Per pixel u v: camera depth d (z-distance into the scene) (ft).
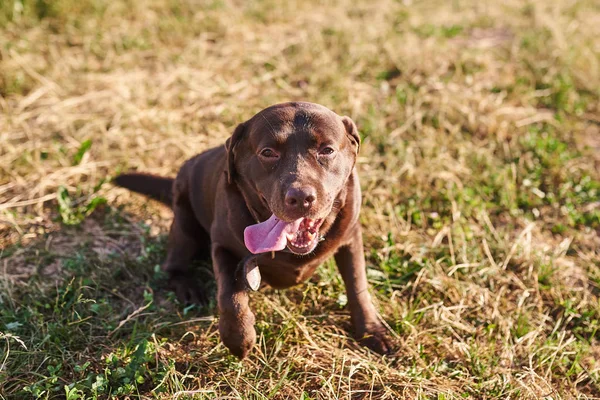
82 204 5.91
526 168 6.42
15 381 4.31
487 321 4.91
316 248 4.48
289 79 7.55
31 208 5.84
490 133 6.81
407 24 8.98
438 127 6.87
